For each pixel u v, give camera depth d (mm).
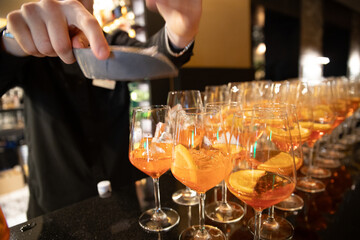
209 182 560
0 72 905
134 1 2957
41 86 1258
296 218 674
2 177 2846
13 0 516
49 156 1312
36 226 666
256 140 521
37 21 509
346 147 1331
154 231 633
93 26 453
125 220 690
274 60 6723
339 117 1076
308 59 6941
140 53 410
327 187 853
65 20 502
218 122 568
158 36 957
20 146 3070
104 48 424
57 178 1325
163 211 731
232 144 657
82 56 476
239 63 4598
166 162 668
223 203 773
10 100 3137
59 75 1308
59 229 652
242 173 520
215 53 4016
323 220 659
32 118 1281
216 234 618
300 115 840
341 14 8336
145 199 809
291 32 6398
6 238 440
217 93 1156
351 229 613
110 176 1404
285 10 5613
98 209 750
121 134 1459
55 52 551
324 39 9695
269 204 494
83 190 1335
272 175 502
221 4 4012
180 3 631
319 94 973
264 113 541
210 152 565
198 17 659
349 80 1450
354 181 894
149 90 2965
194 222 677
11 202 2594
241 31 4551
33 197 1363
